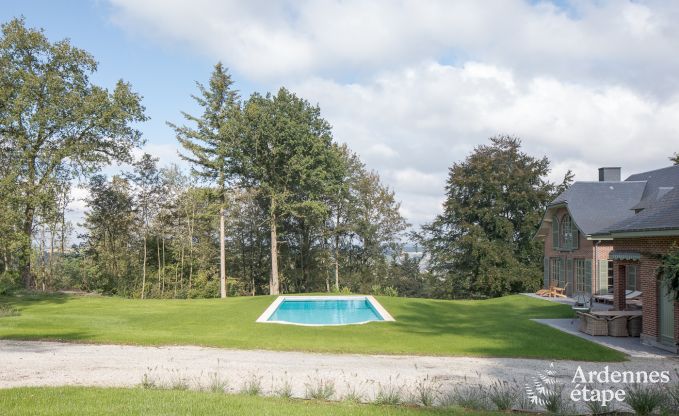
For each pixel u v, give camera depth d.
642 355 14.19
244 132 36.25
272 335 16.84
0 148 28.48
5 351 13.03
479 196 44.97
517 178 44.31
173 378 10.23
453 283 46.91
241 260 47.44
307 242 47.41
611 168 32.91
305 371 11.45
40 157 29.36
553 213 33.56
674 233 14.12
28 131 28.56
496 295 44.66
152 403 7.53
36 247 40.94
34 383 9.58
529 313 23.73
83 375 10.48
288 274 47.50
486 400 9.01
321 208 38.22
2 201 25.72
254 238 47.41
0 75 27.06
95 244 44.44
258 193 40.62
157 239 43.97
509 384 10.59
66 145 29.88
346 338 16.34
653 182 30.64
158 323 19.61
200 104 35.88
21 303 26.67
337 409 7.74
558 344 15.45
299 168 35.97
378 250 49.09
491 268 42.72
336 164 39.66
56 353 12.95
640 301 20.78
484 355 13.82
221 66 36.09
